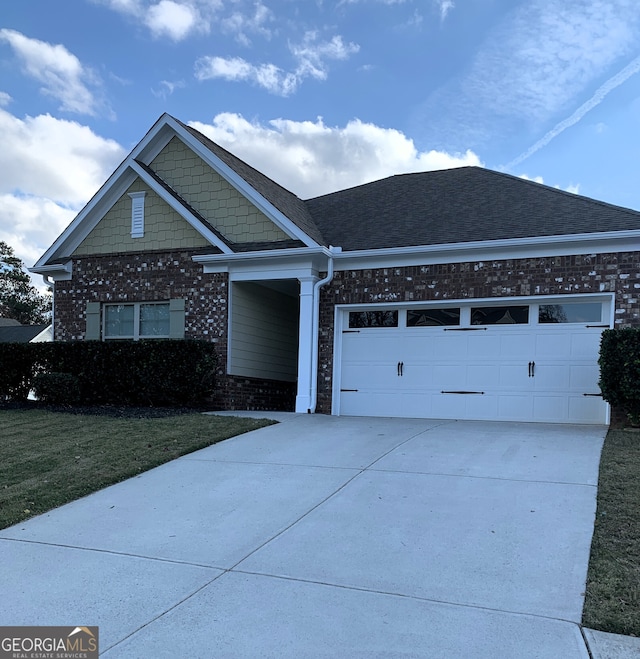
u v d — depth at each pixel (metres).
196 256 12.07
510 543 4.55
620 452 7.13
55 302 13.89
